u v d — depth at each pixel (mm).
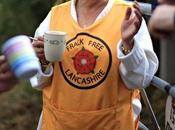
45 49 3934
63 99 4008
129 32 3652
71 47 3943
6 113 9969
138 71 3795
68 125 4004
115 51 3855
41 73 4039
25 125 9469
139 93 4285
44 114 4199
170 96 4121
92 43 3896
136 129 4152
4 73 2736
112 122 3930
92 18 4035
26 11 13773
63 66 3977
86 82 3910
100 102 3910
